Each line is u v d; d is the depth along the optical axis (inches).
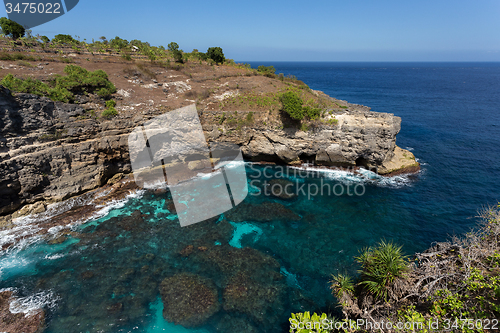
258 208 1072.2
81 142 1086.4
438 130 2170.3
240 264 792.3
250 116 1427.2
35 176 965.2
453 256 490.0
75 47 1919.3
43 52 1694.1
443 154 1668.3
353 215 1052.5
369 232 956.0
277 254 842.8
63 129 1040.2
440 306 422.0
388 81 6250.0
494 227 485.4
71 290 696.4
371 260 542.3
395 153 1485.0
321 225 989.2
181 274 749.9
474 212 1061.8
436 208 1097.4
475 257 450.3
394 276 495.8
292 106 1349.7
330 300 685.3
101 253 826.8
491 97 3757.4
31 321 606.9
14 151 906.7
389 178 1355.8
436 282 459.8
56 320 615.5
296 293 704.4
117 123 1181.7
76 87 1188.5
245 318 633.0
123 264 784.9
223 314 641.0
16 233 898.1
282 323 623.2
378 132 1306.6
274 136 1441.9
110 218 994.1
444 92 4298.7
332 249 868.6
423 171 1433.3
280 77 2078.0
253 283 728.3
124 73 1628.9
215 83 1772.9
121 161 1230.3
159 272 757.9
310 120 1412.4
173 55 2122.3
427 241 912.3
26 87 976.9
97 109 1202.6
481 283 392.2
